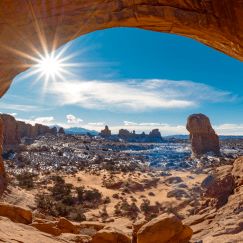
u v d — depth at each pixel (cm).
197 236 1514
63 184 4681
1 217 1239
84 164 7588
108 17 576
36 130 12600
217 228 1466
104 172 6284
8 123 9275
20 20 514
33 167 6856
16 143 9375
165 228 1190
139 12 573
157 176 5862
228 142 15688
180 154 10588
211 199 2030
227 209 1742
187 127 8888
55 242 1088
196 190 4219
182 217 2830
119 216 3353
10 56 539
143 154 10731
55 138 12456
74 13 550
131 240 1336
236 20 530
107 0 550
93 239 1297
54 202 3466
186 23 583
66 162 7906
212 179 2164
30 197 3388
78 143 12050
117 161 8338
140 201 4050
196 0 547
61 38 570
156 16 577
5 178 2948
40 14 526
